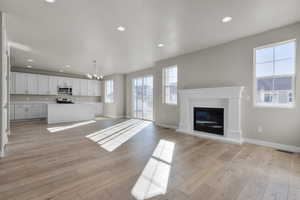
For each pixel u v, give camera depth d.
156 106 5.90
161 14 2.64
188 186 1.80
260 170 2.20
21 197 1.58
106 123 6.35
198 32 3.34
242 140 3.53
